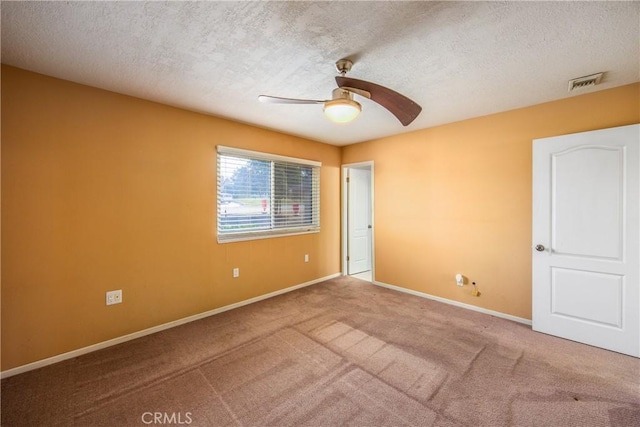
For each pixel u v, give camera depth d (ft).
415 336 8.53
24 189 6.69
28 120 6.70
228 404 5.69
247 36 5.42
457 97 8.48
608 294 7.66
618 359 7.23
